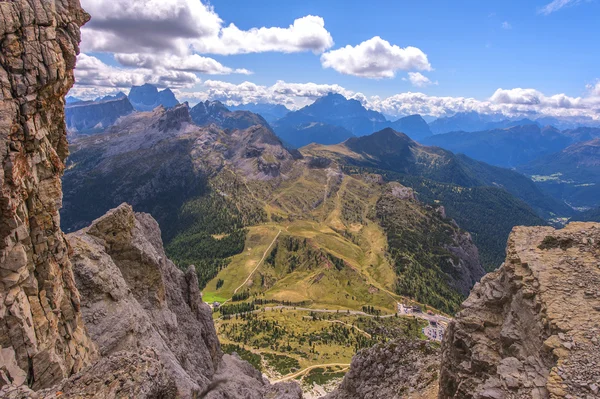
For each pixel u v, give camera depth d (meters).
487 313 40.69
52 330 29.89
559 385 26.19
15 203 26.11
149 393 26.08
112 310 44.53
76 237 50.22
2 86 25.64
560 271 35.75
